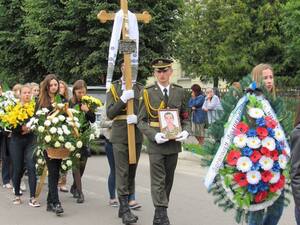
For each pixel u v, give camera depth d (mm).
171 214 7746
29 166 8430
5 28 23516
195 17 24266
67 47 19094
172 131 6688
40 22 19344
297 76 22125
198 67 24625
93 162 13297
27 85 8523
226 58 22750
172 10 19250
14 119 8266
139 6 18375
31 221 7496
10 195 9414
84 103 8734
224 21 22906
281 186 5238
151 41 18719
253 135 5160
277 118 5348
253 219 5375
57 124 7793
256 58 23188
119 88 7461
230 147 5207
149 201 8695
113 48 7824
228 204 5352
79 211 8109
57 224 7305
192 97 15305
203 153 5520
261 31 22547
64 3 18219
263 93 5398
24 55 23609
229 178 5227
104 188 9961
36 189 8648
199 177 10852
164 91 6895
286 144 5258
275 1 22703
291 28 19516
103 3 17828
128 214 7199
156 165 6742
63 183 9727
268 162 5152
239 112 5254
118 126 7355
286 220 7270
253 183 5145
